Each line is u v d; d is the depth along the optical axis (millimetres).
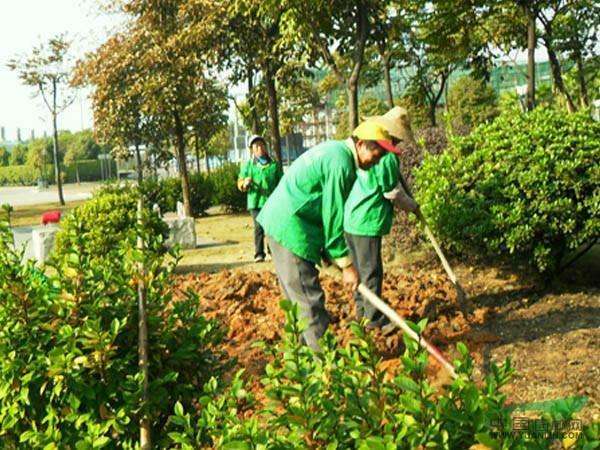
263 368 5746
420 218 6820
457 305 7332
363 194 6375
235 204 25969
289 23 13055
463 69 21375
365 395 2400
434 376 5027
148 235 4008
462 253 8672
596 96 28672
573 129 7516
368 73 25266
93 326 3275
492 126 8164
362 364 2477
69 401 3256
